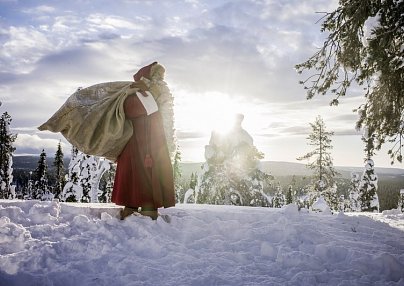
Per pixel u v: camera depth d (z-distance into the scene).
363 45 9.10
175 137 6.43
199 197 19.80
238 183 19.55
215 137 20.23
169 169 6.26
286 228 5.88
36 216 5.64
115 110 6.14
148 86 6.31
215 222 6.16
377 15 8.55
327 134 34.47
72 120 6.22
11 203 6.31
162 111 6.30
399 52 8.49
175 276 4.30
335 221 7.18
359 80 9.36
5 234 4.81
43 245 4.62
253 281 4.34
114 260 4.48
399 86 8.70
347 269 4.89
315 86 10.03
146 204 6.04
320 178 34.03
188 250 5.05
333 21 9.49
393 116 8.99
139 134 6.18
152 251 4.90
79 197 27.66
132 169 6.13
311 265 4.86
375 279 4.62
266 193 19.70
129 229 5.50
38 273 4.04
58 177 61.75
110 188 28.39
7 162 40.62
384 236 6.56
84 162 27.72
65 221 5.71
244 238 5.76
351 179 36.53
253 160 19.88
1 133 40.47
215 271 4.50
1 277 3.77
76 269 4.18
